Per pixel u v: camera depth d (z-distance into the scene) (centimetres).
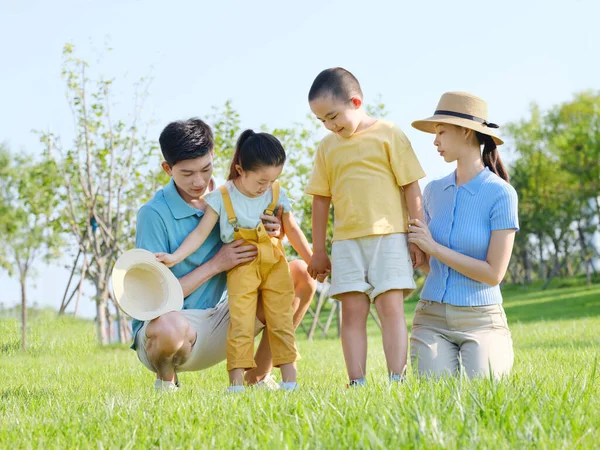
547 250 5159
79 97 1380
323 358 711
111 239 1339
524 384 311
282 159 413
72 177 1391
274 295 424
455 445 207
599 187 4428
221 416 282
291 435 233
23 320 901
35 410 340
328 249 1377
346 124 427
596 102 4653
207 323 425
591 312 2073
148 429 266
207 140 417
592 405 260
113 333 1367
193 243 420
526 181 4772
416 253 436
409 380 358
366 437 220
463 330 417
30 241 1344
